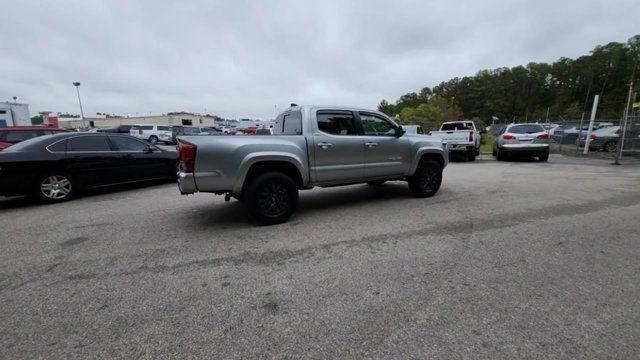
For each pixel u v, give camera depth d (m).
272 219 4.60
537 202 5.76
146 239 4.15
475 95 89.38
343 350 2.05
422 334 2.19
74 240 4.17
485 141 27.64
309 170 4.93
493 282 2.87
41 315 2.49
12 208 6.05
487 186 7.46
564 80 80.38
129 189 7.96
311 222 4.74
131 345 2.13
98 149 7.18
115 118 68.94
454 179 8.62
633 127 13.59
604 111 60.94
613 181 7.94
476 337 2.15
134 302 2.65
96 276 3.13
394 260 3.36
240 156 4.34
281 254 3.58
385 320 2.35
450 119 41.56
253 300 2.65
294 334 2.22
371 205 5.73
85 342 2.17
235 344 2.13
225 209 5.65
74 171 6.72
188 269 3.25
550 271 3.06
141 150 8.00
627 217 4.76
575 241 3.81
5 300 2.71
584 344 2.06
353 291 2.76
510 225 4.44
